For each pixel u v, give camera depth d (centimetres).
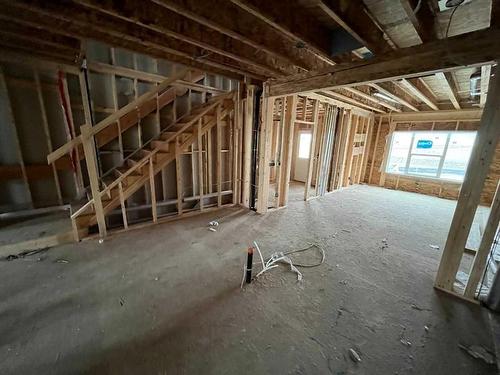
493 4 169
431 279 245
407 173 690
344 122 611
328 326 179
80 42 299
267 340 165
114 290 215
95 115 365
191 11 188
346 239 339
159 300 203
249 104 423
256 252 293
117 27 226
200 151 419
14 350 152
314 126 507
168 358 149
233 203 494
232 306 198
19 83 331
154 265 259
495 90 182
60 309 190
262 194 434
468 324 184
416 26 195
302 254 292
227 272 248
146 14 204
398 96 470
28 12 213
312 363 148
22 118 344
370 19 217
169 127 418
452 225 215
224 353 154
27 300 199
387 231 373
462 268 272
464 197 205
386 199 576
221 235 342
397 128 695
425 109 634
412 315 192
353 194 622
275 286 226
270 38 255
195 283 228
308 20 228
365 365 148
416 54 212
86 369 141
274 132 495
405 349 160
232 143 476
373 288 227
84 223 315
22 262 258
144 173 364
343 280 239
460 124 588
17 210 356
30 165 354
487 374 144
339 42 256
